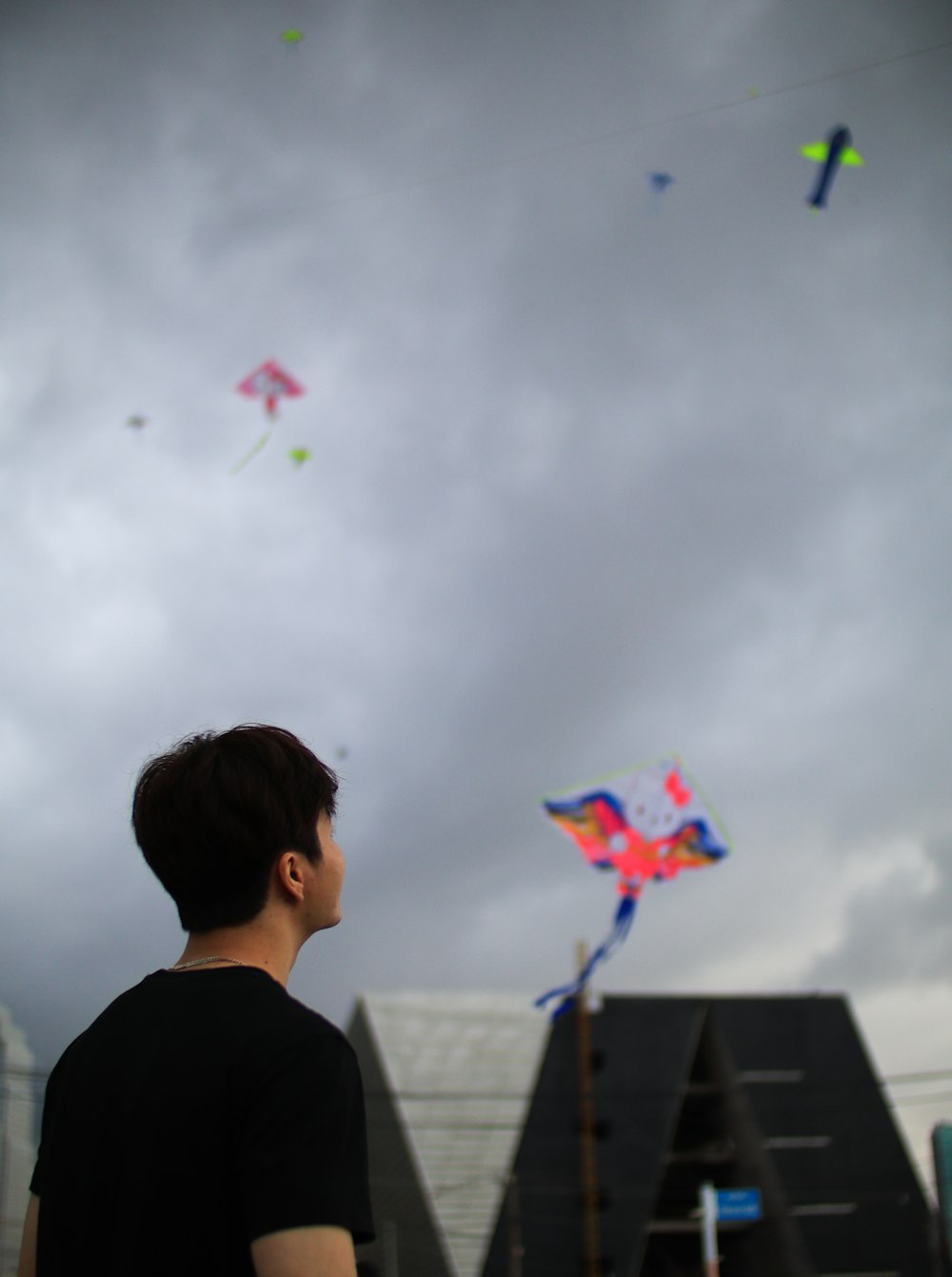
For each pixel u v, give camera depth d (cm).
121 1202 184
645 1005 4200
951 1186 3494
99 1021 208
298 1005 197
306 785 218
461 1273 3812
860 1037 4238
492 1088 4141
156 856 212
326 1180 177
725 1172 4184
